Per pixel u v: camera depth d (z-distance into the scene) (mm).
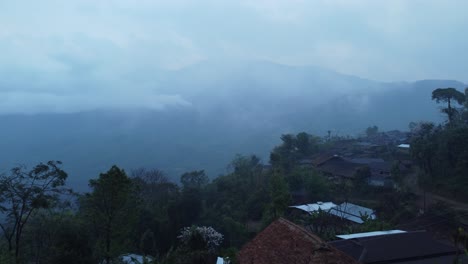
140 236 47062
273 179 50969
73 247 29844
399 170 62719
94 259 30953
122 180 30391
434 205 48844
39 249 32094
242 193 65812
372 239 27859
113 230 30781
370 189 62312
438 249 26609
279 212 47625
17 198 28609
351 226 42906
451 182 54031
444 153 56656
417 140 64188
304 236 19562
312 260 17484
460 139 54469
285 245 20031
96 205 30328
